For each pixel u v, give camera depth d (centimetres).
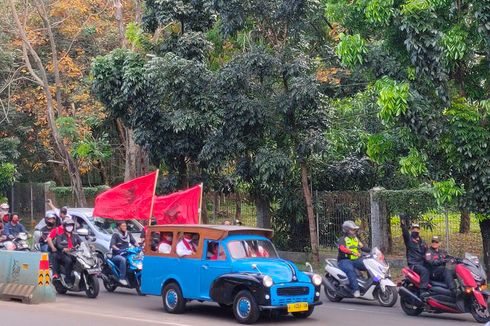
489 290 1636
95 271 1636
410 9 1515
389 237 2234
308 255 2397
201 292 1338
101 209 1783
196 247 1380
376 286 1534
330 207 2328
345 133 2259
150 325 1223
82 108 3341
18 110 3503
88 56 3503
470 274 1312
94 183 4344
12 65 3366
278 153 2155
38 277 1543
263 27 2241
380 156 1788
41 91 3466
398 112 1534
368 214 2238
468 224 2069
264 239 1388
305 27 2236
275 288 1239
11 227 1909
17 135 3662
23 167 3938
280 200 2461
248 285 1250
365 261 1556
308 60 2144
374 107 2302
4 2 3153
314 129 2192
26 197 3628
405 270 1412
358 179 2441
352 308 1500
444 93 1576
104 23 3388
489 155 1602
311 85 2044
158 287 1425
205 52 2425
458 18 1586
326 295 1619
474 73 1686
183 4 2406
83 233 1694
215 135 2225
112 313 1386
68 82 3444
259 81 2227
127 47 2650
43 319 1292
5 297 1598
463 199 1648
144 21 2450
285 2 2128
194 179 2480
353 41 1636
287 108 2097
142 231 2020
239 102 2139
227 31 2167
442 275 1363
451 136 1608
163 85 2202
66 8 3219
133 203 1778
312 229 2270
